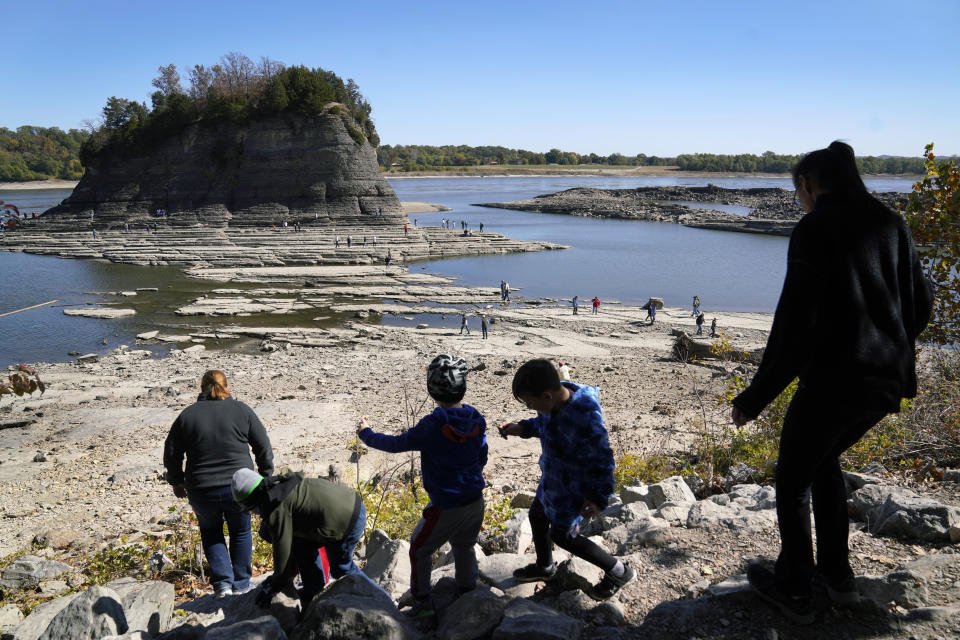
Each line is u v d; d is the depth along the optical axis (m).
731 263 67.69
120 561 7.17
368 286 54.81
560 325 40.16
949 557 3.52
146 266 63.16
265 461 5.42
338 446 14.38
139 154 87.94
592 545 3.45
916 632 2.93
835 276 2.76
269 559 6.80
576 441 3.33
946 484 5.12
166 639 3.43
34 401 21.28
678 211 123.94
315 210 87.25
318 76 92.31
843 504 3.18
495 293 51.38
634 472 8.70
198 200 87.06
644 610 3.46
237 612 4.14
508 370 24.89
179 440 5.13
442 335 37.34
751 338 35.66
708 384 21.97
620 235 93.62
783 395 8.97
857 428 3.00
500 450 12.92
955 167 8.27
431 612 3.54
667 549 4.16
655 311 44.78
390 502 7.94
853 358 2.75
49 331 38.72
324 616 3.34
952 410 7.16
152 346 35.59
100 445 15.78
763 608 3.22
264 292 50.81
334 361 29.89
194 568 6.76
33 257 67.62
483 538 5.33
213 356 32.16
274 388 22.80
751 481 6.93
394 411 18.20
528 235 93.19
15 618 5.23
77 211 87.31
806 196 3.12
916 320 3.14
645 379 23.66
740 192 169.62
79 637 3.70
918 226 8.60
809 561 3.07
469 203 156.75
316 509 3.86
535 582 3.97
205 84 90.00
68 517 10.34
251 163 87.44
